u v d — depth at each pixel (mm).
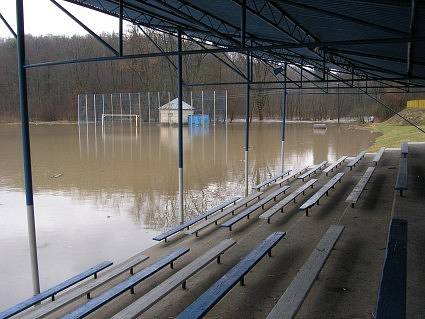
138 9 6273
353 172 9570
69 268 5230
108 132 29609
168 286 3525
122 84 51062
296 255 4371
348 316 2914
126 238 6332
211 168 13281
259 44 8586
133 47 48406
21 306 3748
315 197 6211
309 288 2953
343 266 3795
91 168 13414
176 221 7238
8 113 48062
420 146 13727
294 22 5762
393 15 4352
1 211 8008
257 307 3299
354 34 6082
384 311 1591
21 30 4402
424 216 4520
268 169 13062
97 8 7066
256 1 5043
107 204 8523
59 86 50969
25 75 4484
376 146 17984
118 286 3770
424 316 2531
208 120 36469
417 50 5676
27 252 5785
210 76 47531
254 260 3686
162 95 40594
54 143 21734
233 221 5859
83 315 3229
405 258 2047
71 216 7605
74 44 53156
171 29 7656
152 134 27500
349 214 5586
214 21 7281
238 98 45594
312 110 45625
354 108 42781
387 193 6816
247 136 8680
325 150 18141
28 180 4445
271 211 5984
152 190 9938
